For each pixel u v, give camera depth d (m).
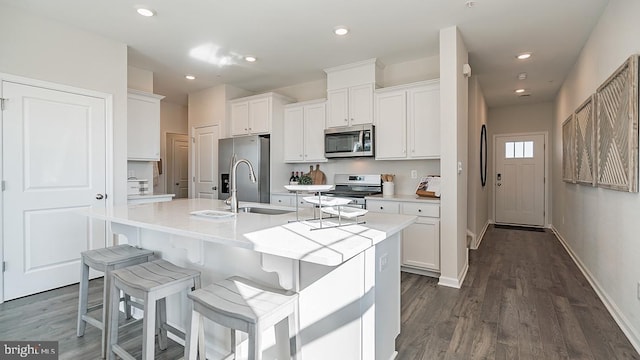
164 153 6.27
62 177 2.94
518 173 6.41
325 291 1.45
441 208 3.10
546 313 2.43
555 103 5.61
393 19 2.88
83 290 2.05
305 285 1.48
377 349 1.61
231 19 2.90
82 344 1.98
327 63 4.04
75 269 3.04
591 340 2.05
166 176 6.30
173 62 3.99
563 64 4.01
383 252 1.71
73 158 3.01
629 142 2.05
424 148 3.54
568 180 4.16
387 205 3.53
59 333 2.11
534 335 2.11
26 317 2.33
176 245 1.92
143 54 3.72
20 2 2.57
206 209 2.32
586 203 3.32
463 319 2.34
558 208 5.27
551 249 4.44
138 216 1.96
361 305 1.38
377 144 3.86
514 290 2.91
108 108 3.25
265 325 1.21
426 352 1.92
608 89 2.48
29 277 2.75
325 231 1.49
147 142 3.93
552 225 5.94
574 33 3.12
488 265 3.70
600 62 2.79
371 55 3.77
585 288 2.95
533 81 4.74
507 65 4.05
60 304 2.57
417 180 3.99
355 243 1.26
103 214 2.05
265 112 4.64
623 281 2.24
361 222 1.72
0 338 2.05
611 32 2.50
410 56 3.80
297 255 1.15
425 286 3.03
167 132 6.32
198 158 5.37
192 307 1.37
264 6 2.67
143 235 2.25
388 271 1.78
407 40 3.34
